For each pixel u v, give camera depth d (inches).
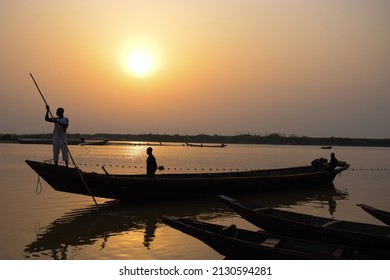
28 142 4124.0
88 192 592.7
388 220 439.5
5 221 510.0
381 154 3250.5
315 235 374.3
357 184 995.3
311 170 995.3
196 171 1285.7
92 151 2721.5
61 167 563.5
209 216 558.9
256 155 2581.2
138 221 521.7
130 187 605.3
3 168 1204.5
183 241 428.1
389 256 330.6
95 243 419.8
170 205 636.7
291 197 755.4
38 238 436.1
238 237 364.8
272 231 407.8
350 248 335.3
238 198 721.6
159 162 1695.4
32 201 652.7
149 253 388.2
